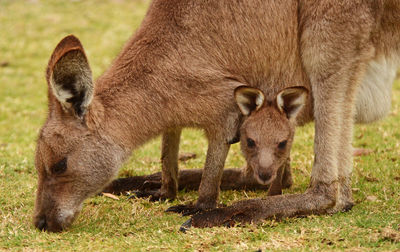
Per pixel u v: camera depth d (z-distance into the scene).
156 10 9.31
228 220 8.43
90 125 8.45
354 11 9.09
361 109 10.16
